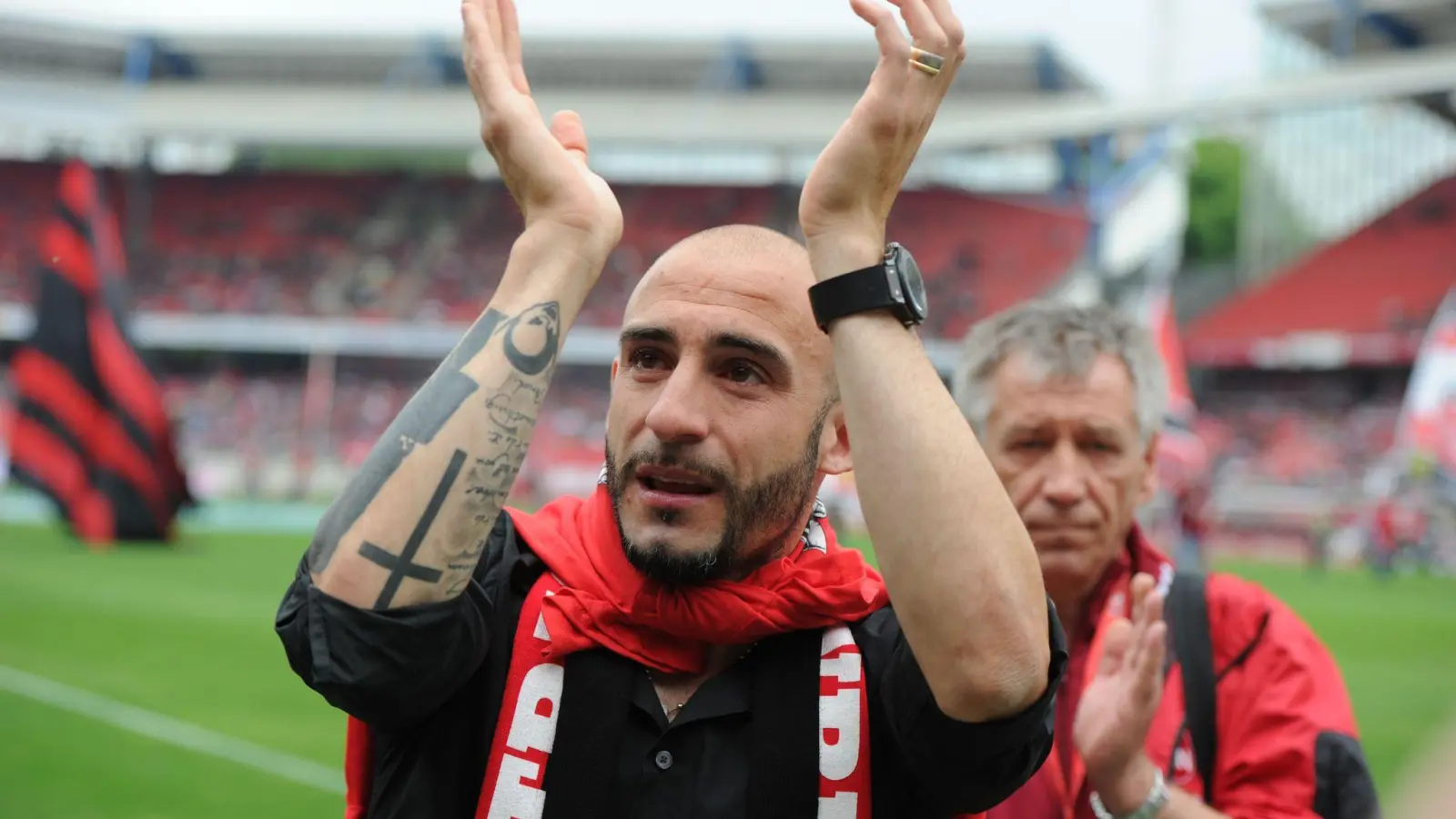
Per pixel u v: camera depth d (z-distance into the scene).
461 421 1.48
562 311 1.55
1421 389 23.25
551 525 1.71
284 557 18.88
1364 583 19.89
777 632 1.56
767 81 38.59
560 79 39.66
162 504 19.41
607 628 1.57
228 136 39.09
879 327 1.45
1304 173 50.19
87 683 9.16
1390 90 29.47
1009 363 2.44
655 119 37.12
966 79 37.47
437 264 39.31
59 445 18.69
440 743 1.59
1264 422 33.66
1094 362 2.39
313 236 40.31
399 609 1.43
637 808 1.53
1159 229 42.53
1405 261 35.66
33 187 40.31
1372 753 7.25
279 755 7.23
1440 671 11.21
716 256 1.57
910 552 1.37
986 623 1.36
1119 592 2.45
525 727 1.55
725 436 1.52
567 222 1.57
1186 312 46.31
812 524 1.73
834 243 1.47
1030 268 36.84
